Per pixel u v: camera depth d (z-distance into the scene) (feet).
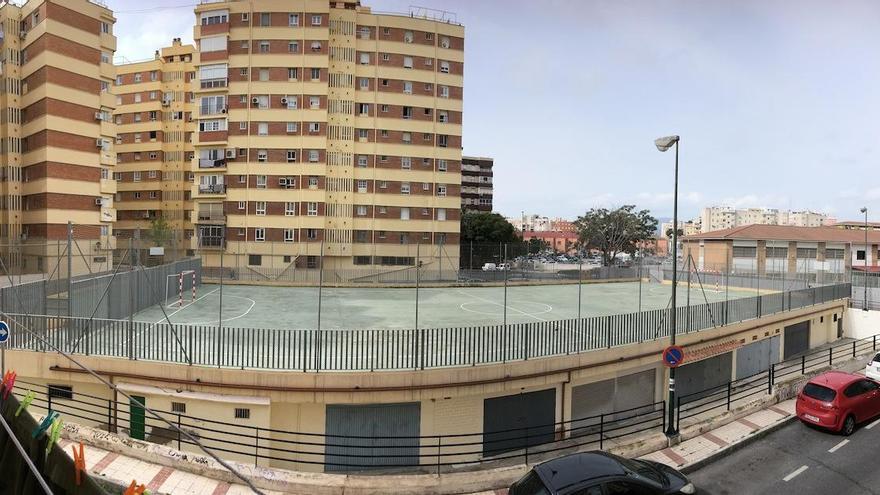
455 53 170.40
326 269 149.48
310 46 157.28
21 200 135.74
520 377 50.16
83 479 15.34
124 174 211.20
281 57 157.17
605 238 263.90
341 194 161.68
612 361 56.80
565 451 51.13
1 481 15.83
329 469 46.32
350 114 161.89
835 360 83.51
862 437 49.19
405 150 165.78
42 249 107.14
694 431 49.11
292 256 158.20
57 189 128.47
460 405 48.98
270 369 45.11
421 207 167.63
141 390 45.47
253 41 157.17
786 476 41.22
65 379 47.06
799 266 175.83
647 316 62.64
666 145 50.01
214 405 44.75
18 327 48.96
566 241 440.45
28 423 16.07
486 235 240.53
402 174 165.89
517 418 52.03
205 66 158.71
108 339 47.80
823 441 48.39
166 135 210.18
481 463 49.14
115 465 37.19
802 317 92.68
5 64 134.62
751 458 44.88
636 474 30.94
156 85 208.64
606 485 29.53
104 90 153.17
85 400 47.70
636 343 59.47
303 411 45.80
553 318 80.69
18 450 15.61
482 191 382.63
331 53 160.76
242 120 157.69
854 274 138.10
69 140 130.93
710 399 70.79
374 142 163.73
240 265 155.33
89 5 135.54
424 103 167.02
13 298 52.08
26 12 134.82
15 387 47.39
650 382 63.62
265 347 53.11
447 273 144.66
